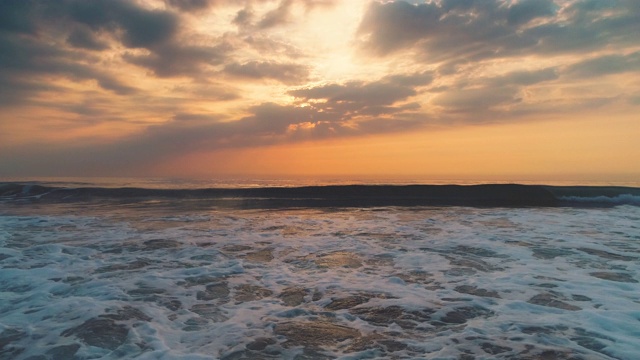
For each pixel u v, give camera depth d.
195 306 3.80
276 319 3.48
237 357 2.78
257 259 5.59
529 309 3.66
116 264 5.26
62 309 3.65
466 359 2.72
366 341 3.03
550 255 5.73
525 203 12.54
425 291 4.21
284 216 9.71
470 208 11.36
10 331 3.17
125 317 3.48
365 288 4.32
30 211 10.43
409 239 6.91
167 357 2.77
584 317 3.44
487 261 5.43
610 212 10.41
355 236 7.19
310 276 4.80
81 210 10.73
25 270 4.93
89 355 2.79
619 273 4.82
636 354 2.76
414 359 2.74
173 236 7.11
